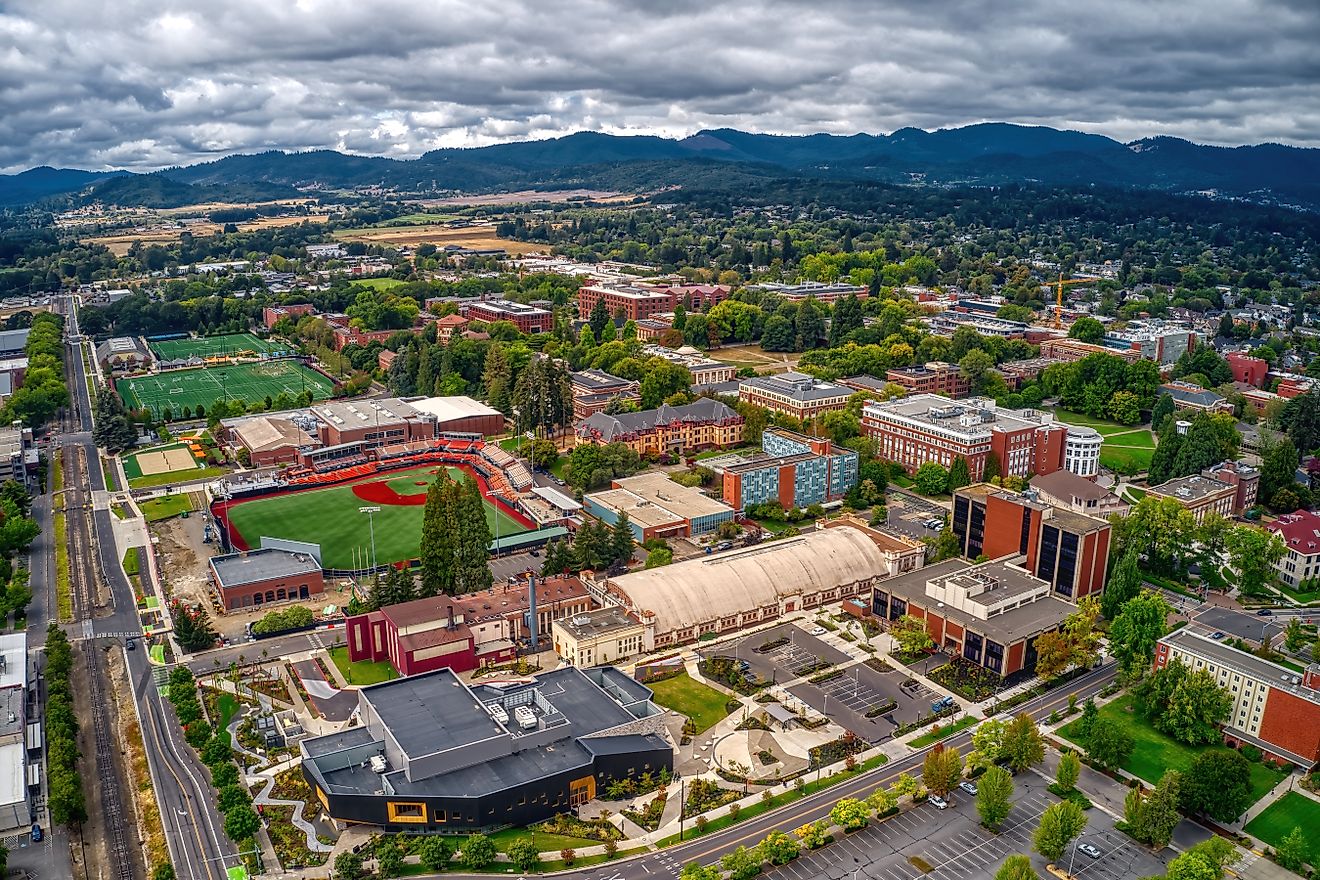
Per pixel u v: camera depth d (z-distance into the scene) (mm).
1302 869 182500
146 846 189875
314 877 181250
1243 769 195750
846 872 183750
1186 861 172000
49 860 186125
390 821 193375
